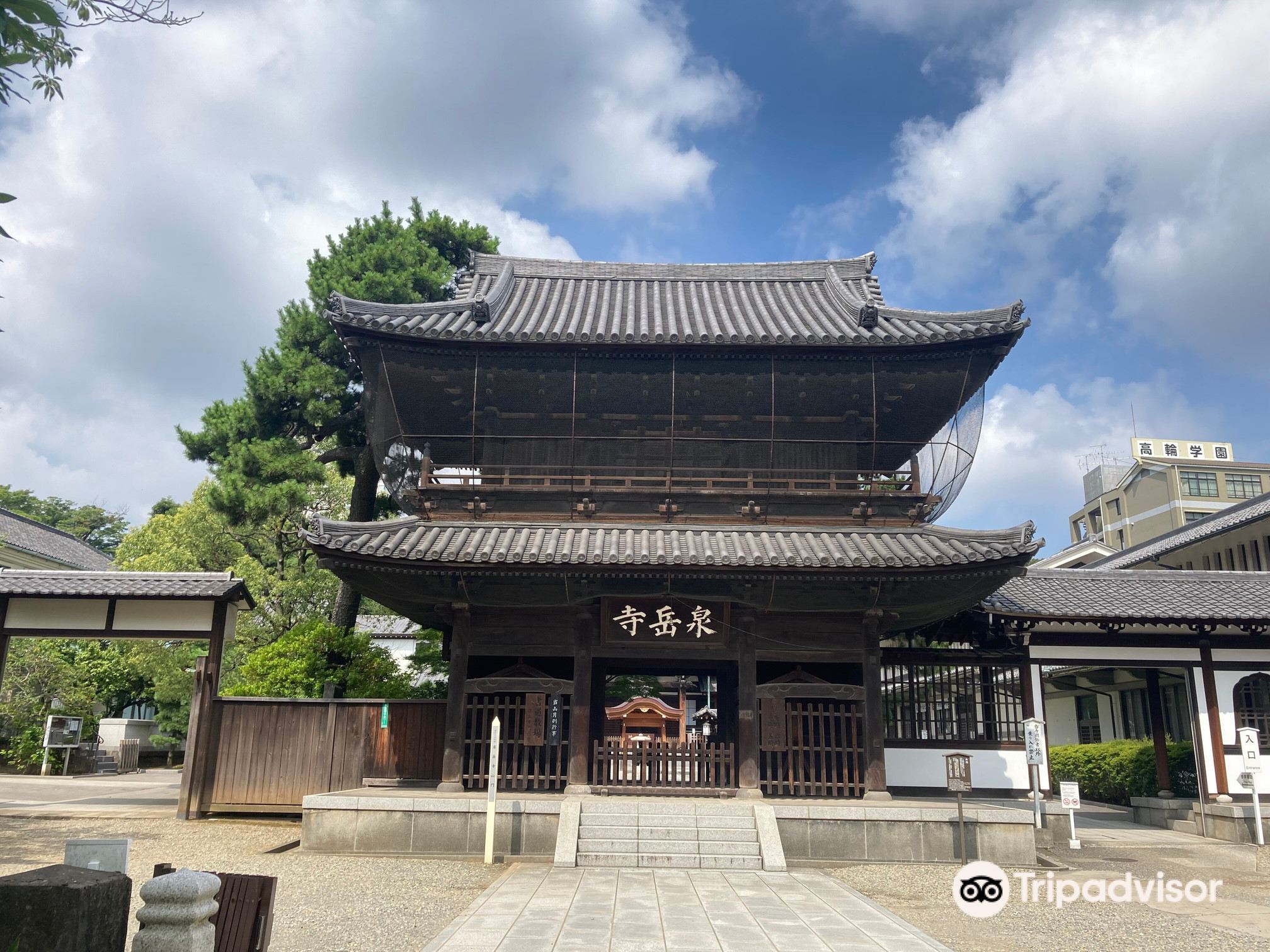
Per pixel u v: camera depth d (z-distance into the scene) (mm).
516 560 14891
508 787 17062
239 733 18656
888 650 19703
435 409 18359
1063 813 17656
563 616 16625
